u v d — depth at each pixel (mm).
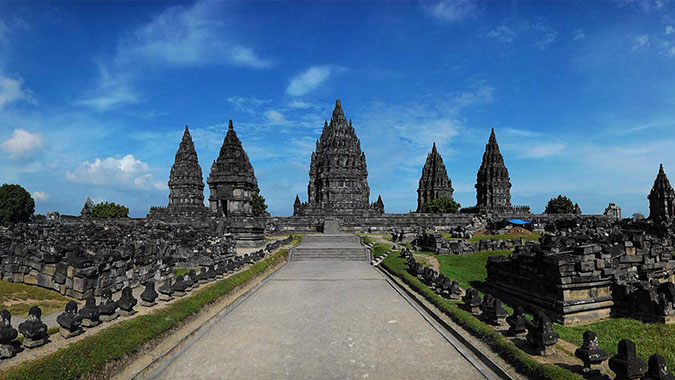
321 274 28109
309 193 114125
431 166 120688
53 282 17016
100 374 9672
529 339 11023
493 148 101500
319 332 14094
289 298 19828
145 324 12430
